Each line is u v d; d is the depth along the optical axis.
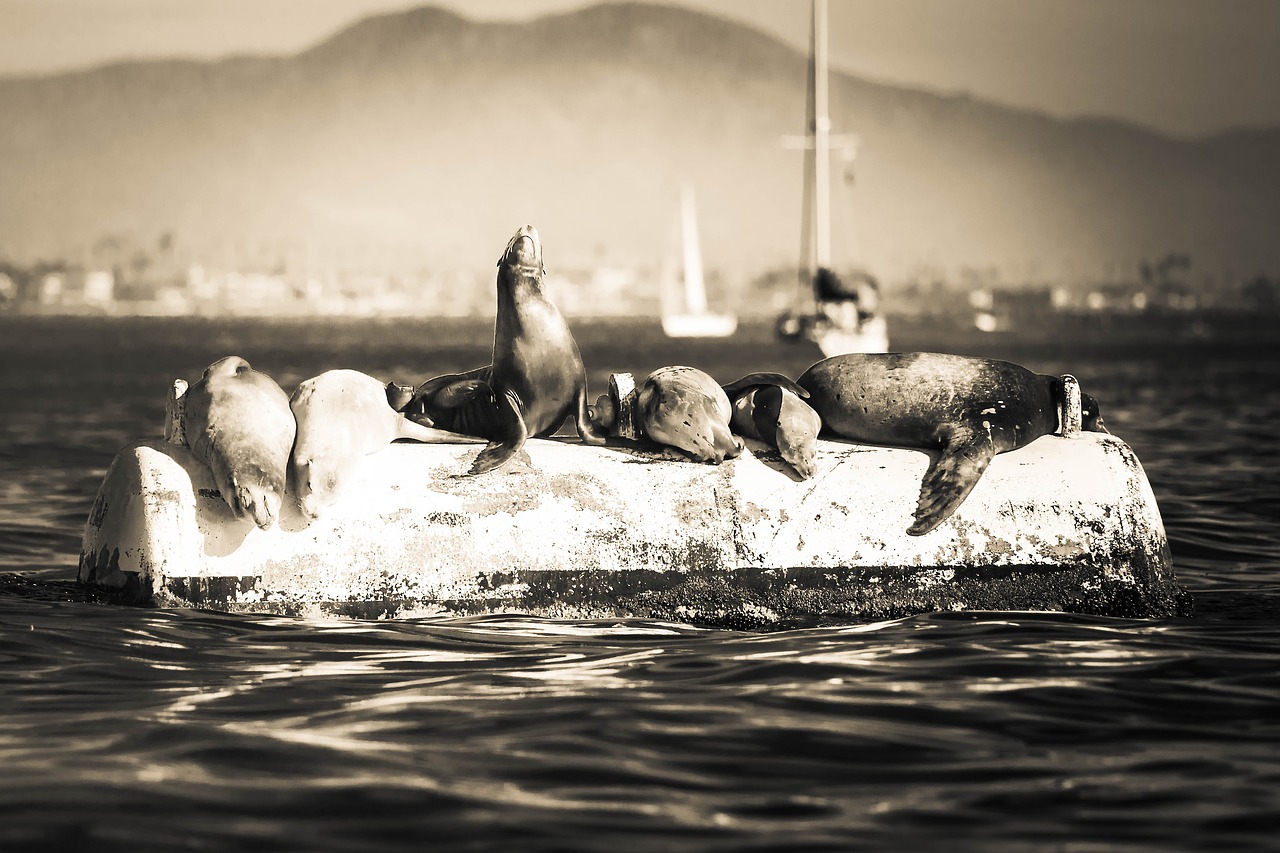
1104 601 36.25
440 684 28.17
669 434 37.00
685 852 18.67
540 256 37.81
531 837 19.17
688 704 26.50
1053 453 37.50
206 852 18.44
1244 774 22.23
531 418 37.78
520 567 35.25
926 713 25.94
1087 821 19.98
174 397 36.03
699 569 35.47
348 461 35.03
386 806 20.38
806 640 32.69
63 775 21.61
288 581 34.53
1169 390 186.50
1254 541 52.91
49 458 91.62
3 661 29.72
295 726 24.83
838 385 38.47
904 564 35.78
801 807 20.66
